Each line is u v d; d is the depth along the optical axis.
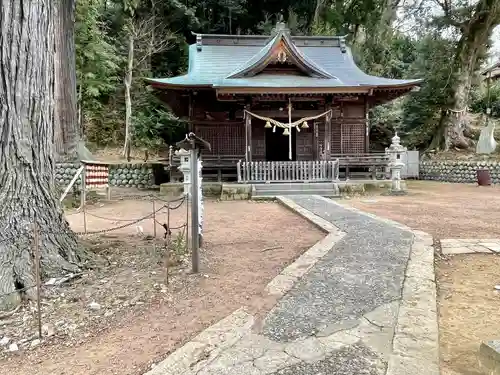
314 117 13.89
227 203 11.42
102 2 21.23
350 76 15.94
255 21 26.67
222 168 14.62
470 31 19.11
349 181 13.22
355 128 15.91
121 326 3.00
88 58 18.55
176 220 8.25
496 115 23.12
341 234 6.00
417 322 2.84
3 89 3.76
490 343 2.21
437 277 4.18
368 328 2.78
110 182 16.25
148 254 5.04
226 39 18.03
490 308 3.33
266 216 8.63
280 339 2.63
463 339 2.76
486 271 4.38
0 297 3.32
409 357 2.32
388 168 14.57
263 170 13.16
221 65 16.61
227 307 3.32
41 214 4.04
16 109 3.85
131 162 17.98
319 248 5.15
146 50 21.42
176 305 3.39
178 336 2.80
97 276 4.14
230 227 7.28
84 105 19.66
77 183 11.78
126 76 20.00
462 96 19.84
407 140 22.14
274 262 4.75
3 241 3.58
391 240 5.58
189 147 4.41
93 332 2.91
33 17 3.99
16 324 3.04
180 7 22.66
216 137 15.59
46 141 4.20
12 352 2.62
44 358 2.54
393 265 4.33
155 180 16.75
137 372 2.34
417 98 21.17
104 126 21.14
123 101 21.84
